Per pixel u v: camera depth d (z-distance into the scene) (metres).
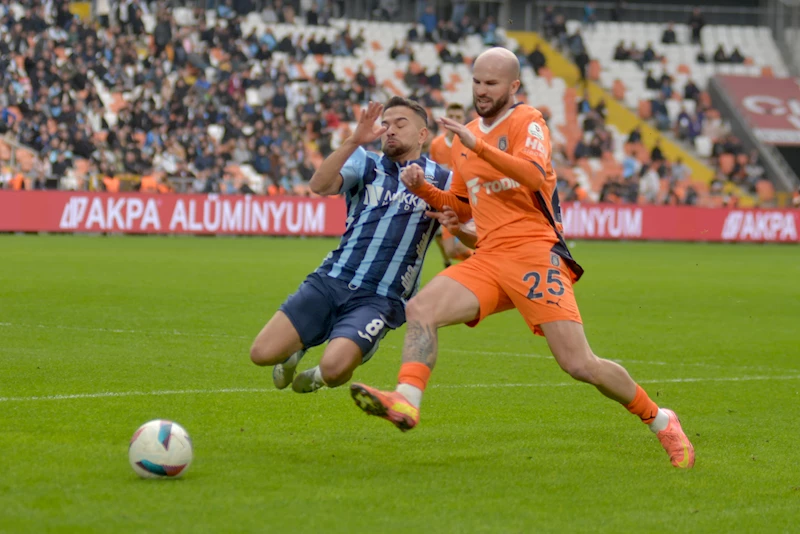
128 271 56.06
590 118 119.44
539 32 134.25
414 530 14.02
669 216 108.50
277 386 21.19
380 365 29.27
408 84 117.69
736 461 18.91
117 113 99.06
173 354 29.52
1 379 24.66
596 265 73.50
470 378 27.67
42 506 14.44
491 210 18.50
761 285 60.22
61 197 88.31
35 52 98.31
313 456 18.22
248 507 14.77
